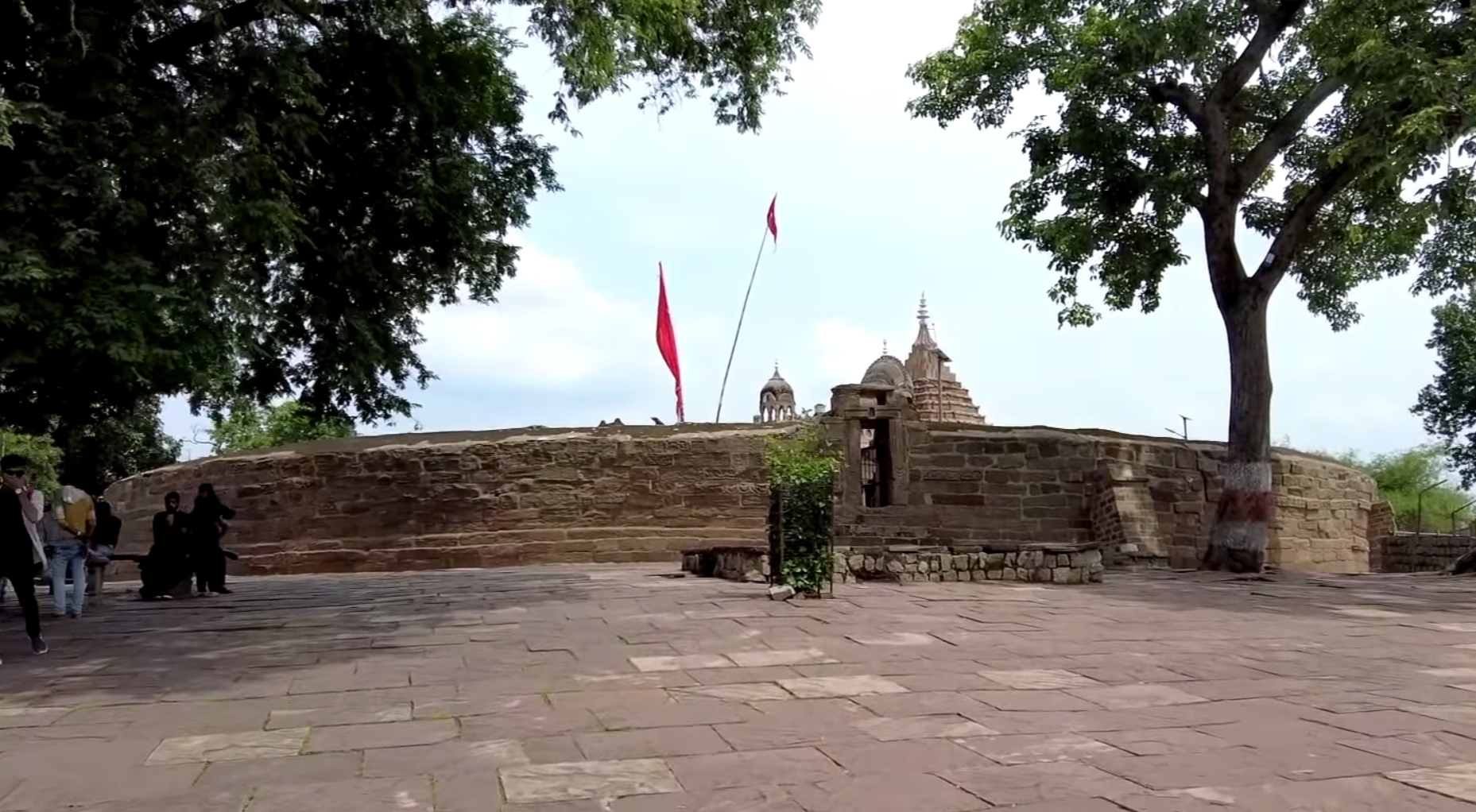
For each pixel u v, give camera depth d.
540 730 4.82
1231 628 8.38
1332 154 12.57
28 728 5.12
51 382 8.47
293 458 19.16
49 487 26.55
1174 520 18.70
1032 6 14.69
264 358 10.71
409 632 8.34
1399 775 3.98
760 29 12.73
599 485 18.72
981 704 5.32
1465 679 6.16
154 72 9.45
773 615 8.98
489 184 12.40
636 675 6.21
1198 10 13.63
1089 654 6.97
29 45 8.23
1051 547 12.30
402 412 12.34
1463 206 13.35
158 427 29.30
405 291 12.10
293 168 10.68
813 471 10.42
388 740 4.70
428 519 18.61
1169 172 15.22
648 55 11.48
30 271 6.90
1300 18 14.45
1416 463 38.38
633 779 3.97
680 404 23.39
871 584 11.84
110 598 12.40
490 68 11.99
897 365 30.61
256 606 10.81
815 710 5.18
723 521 18.53
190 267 8.55
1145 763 4.16
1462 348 26.58
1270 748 4.41
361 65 10.86
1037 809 3.58
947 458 18.80
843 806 3.63
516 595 11.29
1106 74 14.22
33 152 7.84
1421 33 12.09
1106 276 16.42
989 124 16.14
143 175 8.26
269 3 9.25
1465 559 15.43
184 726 5.09
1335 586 12.66
